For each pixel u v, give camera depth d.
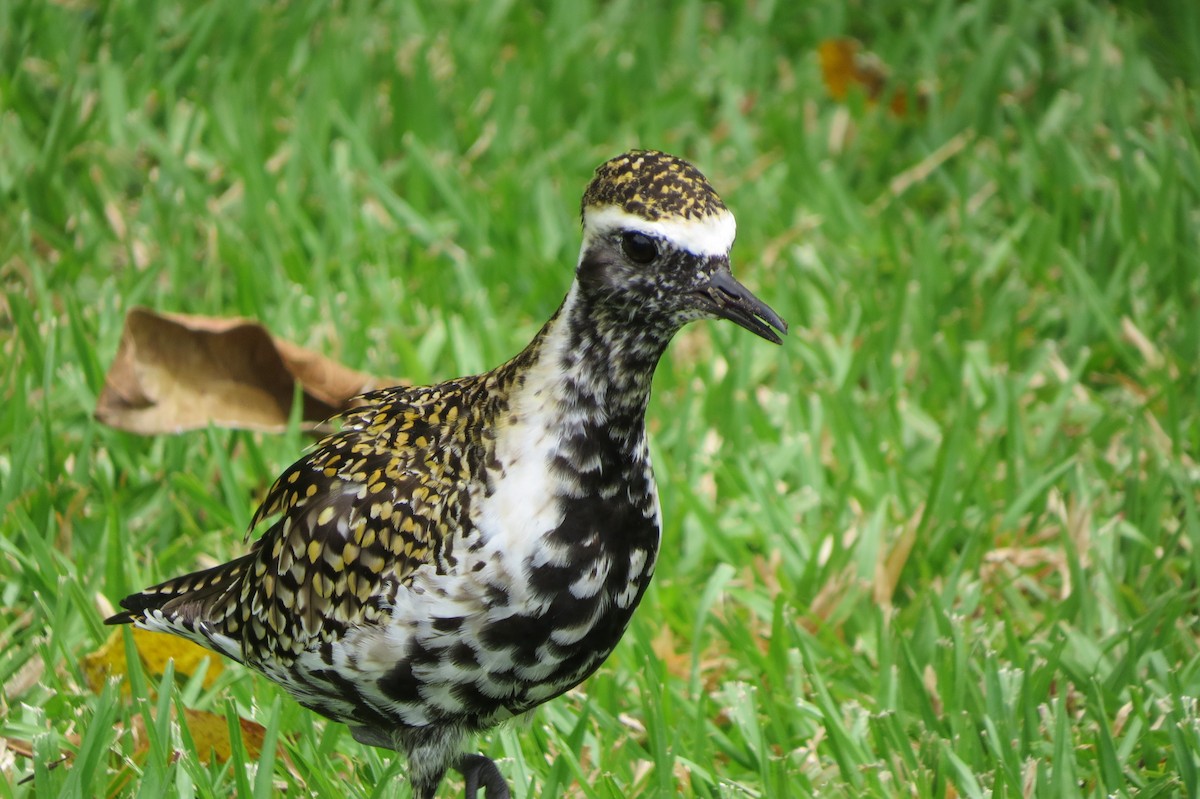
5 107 13.50
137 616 8.42
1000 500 10.92
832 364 11.98
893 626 9.53
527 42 15.38
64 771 8.25
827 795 8.48
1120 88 14.54
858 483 11.03
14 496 10.12
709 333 12.36
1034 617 10.05
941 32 15.41
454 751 7.75
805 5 16.02
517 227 13.19
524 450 7.27
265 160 13.61
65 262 12.26
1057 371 11.98
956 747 8.78
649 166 7.14
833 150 14.51
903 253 13.17
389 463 7.57
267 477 10.62
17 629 9.70
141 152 13.55
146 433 10.55
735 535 10.66
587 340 7.24
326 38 14.54
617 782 8.70
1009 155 14.38
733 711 9.02
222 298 12.45
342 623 7.46
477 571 7.23
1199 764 8.55
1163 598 9.62
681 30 15.85
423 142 14.12
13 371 11.16
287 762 8.72
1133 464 10.68
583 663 7.58
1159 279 12.80
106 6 14.67
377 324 12.31
